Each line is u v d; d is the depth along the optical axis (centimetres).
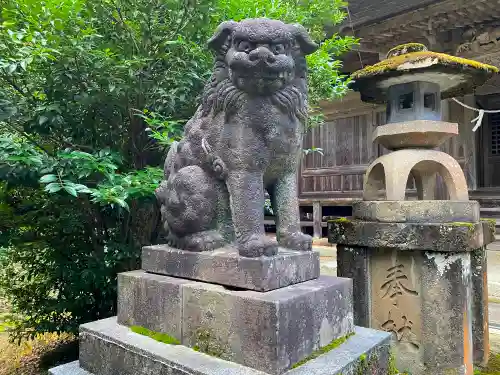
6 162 271
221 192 212
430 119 316
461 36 777
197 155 213
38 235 344
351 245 316
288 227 214
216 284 196
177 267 215
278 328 162
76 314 347
